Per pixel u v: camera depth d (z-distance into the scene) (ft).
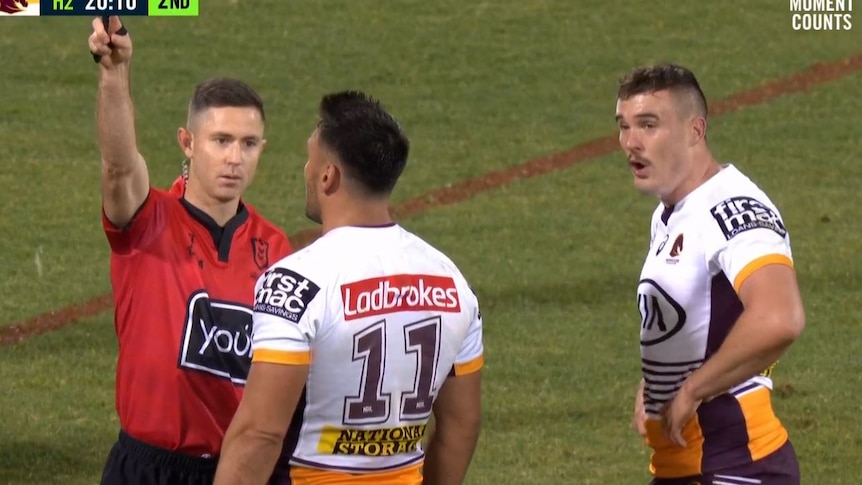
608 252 129.59
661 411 48.47
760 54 193.06
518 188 149.79
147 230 51.85
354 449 42.01
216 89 53.36
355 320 40.93
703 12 209.46
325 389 41.24
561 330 108.88
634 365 100.89
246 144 53.36
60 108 170.50
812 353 102.68
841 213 140.56
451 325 43.09
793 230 135.44
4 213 136.98
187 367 51.34
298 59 190.29
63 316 111.75
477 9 210.18
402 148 42.83
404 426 42.55
